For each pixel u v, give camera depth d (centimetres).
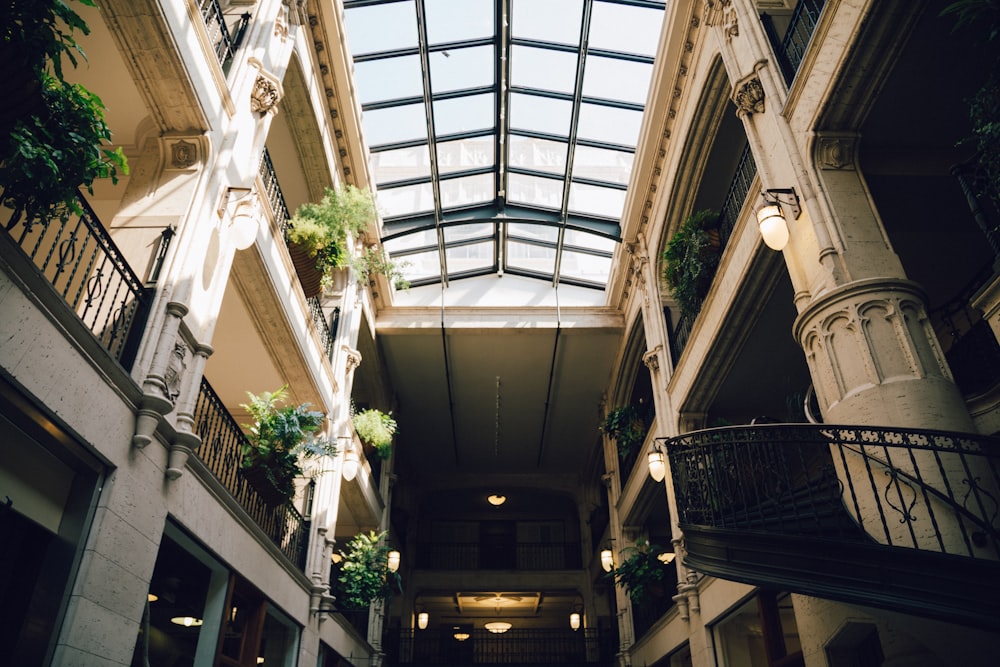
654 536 1803
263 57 771
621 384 1630
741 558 528
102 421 435
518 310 1571
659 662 1294
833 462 510
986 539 431
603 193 1418
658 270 1252
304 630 934
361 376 1592
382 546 1171
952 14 532
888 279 523
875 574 436
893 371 501
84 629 409
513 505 2352
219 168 641
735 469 572
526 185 1443
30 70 310
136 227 574
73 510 429
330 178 1115
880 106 610
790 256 634
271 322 855
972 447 466
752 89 733
